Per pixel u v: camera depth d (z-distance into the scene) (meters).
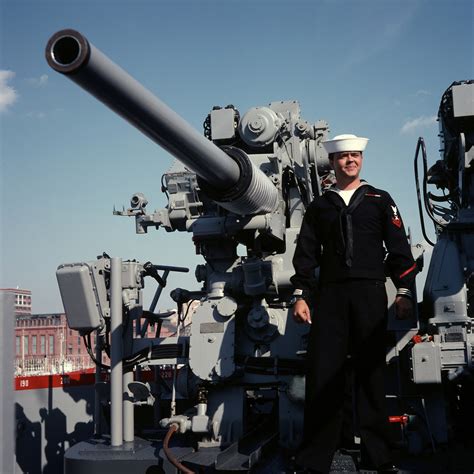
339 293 4.30
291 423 5.45
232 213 5.98
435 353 5.00
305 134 6.77
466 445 5.23
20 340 60.34
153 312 6.62
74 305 5.81
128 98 3.41
